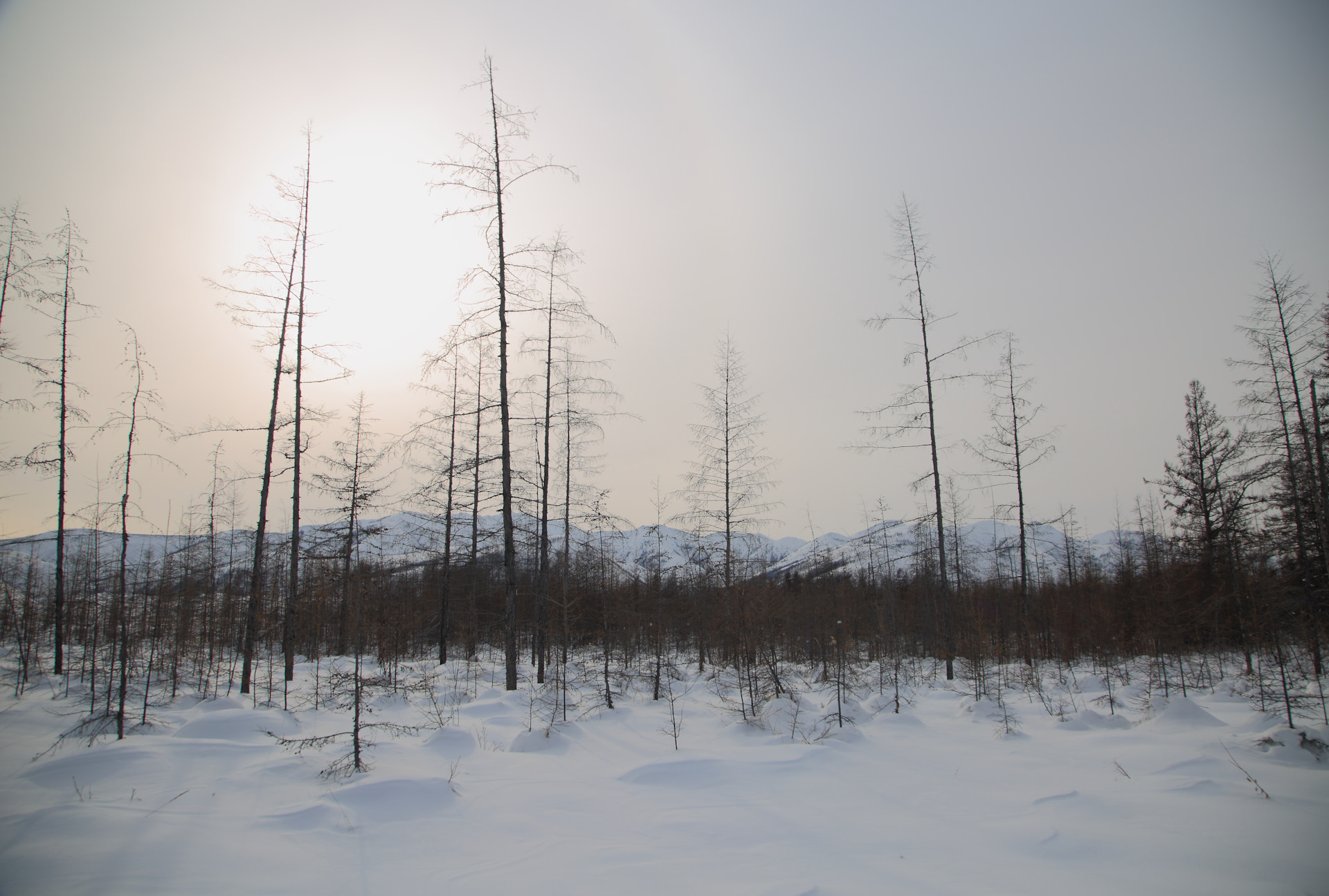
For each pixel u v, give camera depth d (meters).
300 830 6.59
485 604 23.36
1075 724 11.96
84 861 5.59
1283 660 10.55
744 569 19.84
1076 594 30.28
